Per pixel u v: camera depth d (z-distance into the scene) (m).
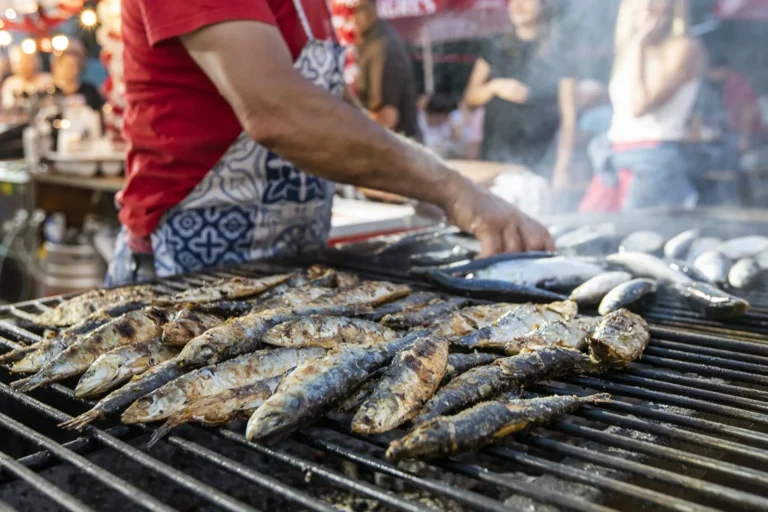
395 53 5.25
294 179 2.77
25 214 5.91
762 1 5.72
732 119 5.89
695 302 2.18
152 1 2.18
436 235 3.12
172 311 2.00
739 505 1.08
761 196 5.62
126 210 2.80
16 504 1.42
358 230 3.89
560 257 2.49
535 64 5.77
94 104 6.91
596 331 1.72
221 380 1.53
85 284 5.20
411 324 1.95
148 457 1.25
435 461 1.24
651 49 4.81
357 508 1.48
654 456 1.26
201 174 2.62
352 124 2.27
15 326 2.04
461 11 6.20
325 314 1.92
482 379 1.50
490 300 2.32
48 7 5.36
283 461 1.26
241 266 2.67
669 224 3.68
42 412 1.46
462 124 6.07
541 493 1.12
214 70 2.19
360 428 1.35
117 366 1.62
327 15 2.86
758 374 1.67
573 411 1.44
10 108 7.79
